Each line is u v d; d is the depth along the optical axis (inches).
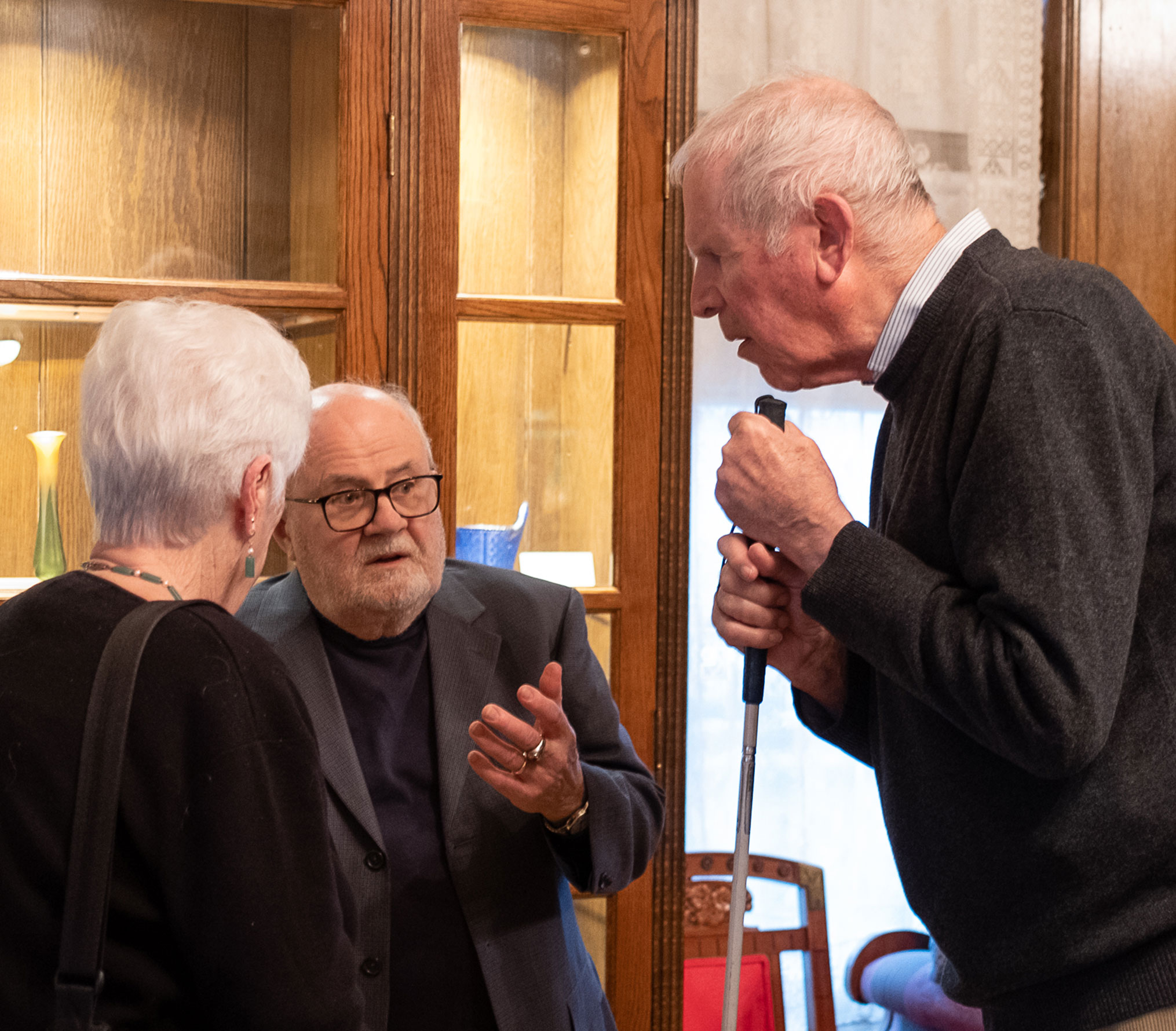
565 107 79.0
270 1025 32.1
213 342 38.4
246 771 33.1
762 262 45.6
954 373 42.6
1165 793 41.1
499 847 54.6
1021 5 109.0
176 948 32.9
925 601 40.8
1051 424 39.2
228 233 73.6
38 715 32.8
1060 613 38.0
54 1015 31.1
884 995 98.7
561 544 80.8
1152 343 42.1
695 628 109.2
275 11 73.8
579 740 60.1
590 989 58.7
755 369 109.7
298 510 54.3
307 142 74.4
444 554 62.6
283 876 33.1
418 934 52.9
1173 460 42.3
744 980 100.0
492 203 78.0
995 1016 45.4
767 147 44.9
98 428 37.5
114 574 36.7
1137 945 41.4
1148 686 41.9
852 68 106.2
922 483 43.9
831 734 53.3
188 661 33.6
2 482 71.1
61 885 31.9
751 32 104.1
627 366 80.4
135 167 72.0
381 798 54.5
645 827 57.6
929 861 44.9
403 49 74.4
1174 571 42.2
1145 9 110.0
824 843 114.4
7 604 36.7
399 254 75.2
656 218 80.4
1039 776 39.8
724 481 45.8
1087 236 110.2
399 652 57.1
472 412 78.9
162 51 72.3
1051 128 110.9
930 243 45.8
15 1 70.1
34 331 71.2
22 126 70.3
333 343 75.3
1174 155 111.2
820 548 43.4
